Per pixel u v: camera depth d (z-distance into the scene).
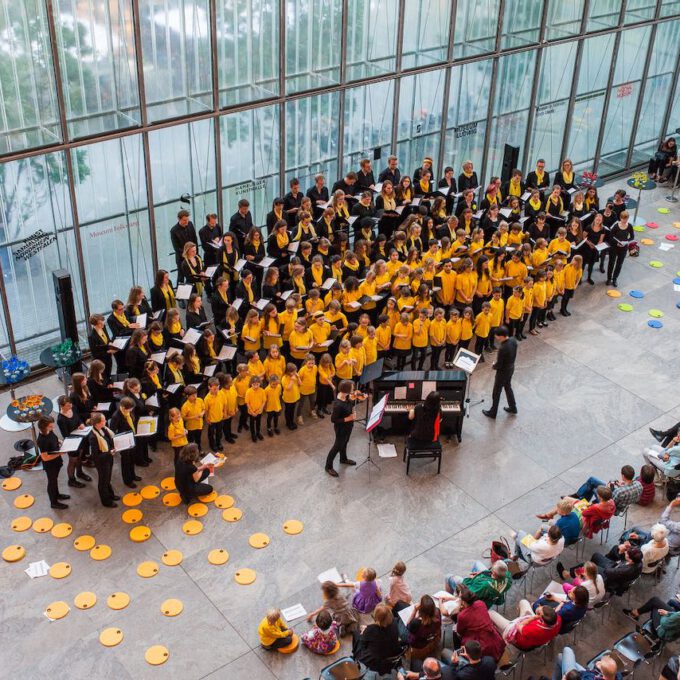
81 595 12.87
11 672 11.80
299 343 16.11
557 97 23.69
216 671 11.92
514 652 12.42
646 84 25.55
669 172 25.94
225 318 16.48
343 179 21.00
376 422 14.44
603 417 17.00
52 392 16.77
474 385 17.64
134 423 14.61
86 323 17.89
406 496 14.91
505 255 18.67
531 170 24.48
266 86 18.61
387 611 11.23
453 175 22.41
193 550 13.68
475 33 21.17
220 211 19.27
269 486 14.91
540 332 19.44
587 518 13.56
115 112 16.59
